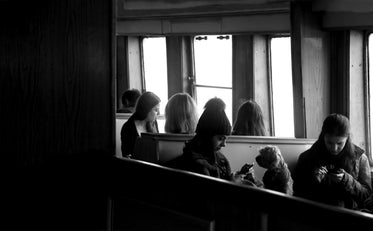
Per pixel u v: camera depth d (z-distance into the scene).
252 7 5.81
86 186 2.40
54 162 2.43
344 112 5.21
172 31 7.30
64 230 2.43
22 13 2.31
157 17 7.25
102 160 2.37
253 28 6.16
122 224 2.23
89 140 2.51
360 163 3.77
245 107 4.46
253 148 4.27
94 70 2.52
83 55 2.47
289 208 1.47
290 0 5.18
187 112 4.10
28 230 2.40
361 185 3.59
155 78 8.57
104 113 2.56
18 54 2.32
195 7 6.44
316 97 5.25
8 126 2.32
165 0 6.72
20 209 2.38
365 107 5.21
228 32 6.48
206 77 7.47
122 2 7.05
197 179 1.82
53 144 2.43
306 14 5.16
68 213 2.43
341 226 1.32
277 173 3.51
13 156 2.35
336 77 5.26
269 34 6.24
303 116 5.19
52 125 2.42
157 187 2.01
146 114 4.86
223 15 6.46
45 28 2.37
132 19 7.75
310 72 5.20
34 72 2.36
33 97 2.37
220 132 2.92
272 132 6.59
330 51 5.27
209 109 2.95
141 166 2.14
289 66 6.25
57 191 2.44
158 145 3.84
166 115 4.16
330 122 3.61
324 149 3.70
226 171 3.20
